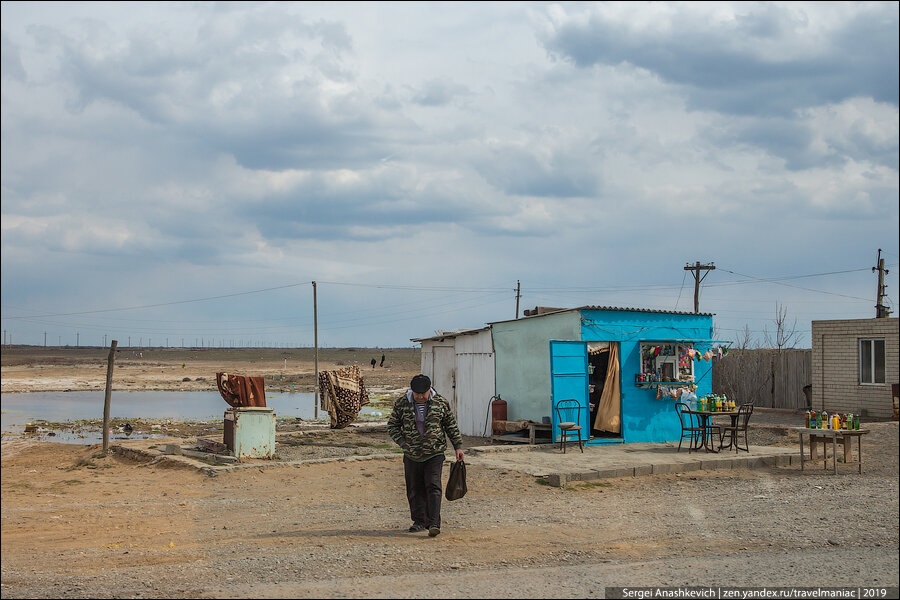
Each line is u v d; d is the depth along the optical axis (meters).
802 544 8.69
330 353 165.88
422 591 6.48
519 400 19.77
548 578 7.02
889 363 26.05
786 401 30.78
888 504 11.28
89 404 44.88
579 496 12.01
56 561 7.92
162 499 12.02
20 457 19.28
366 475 13.84
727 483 13.29
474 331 21.33
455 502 11.45
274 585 6.73
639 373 18.69
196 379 75.19
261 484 13.13
